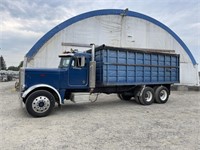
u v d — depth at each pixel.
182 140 4.60
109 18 17.19
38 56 15.04
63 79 7.93
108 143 4.37
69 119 6.65
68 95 8.53
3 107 8.80
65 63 8.23
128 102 10.83
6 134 4.96
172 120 6.56
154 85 10.71
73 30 15.96
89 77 8.48
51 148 4.06
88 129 5.45
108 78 8.58
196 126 5.83
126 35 17.84
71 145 4.23
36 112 6.91
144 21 18.58
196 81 20.61
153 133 5.12
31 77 7.33
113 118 6.83
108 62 8.57
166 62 10.86
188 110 8.46
